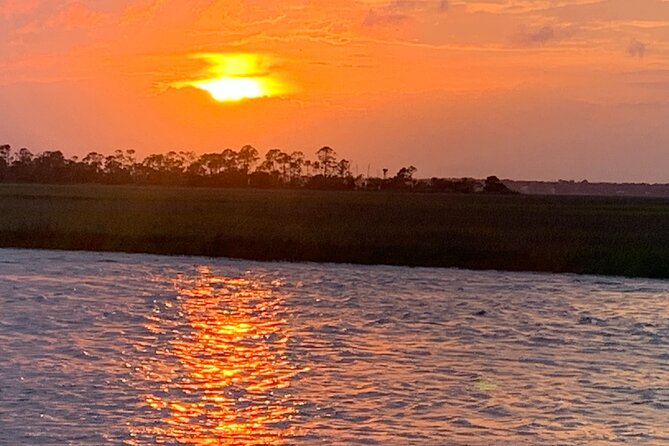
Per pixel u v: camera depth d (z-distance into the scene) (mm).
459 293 61188
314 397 33469
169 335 44438
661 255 75812
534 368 38375
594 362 39688
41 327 45656
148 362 38281
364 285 64438
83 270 70062
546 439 29328
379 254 78188
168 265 74312
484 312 53125
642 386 35625
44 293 57469
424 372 37375
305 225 91875
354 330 46781
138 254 82062
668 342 44531
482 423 30812
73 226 89938
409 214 114125
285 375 36562
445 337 45156
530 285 66062
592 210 143250
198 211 111750
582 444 28953
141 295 57812
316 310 53219
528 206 152750
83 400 32500
